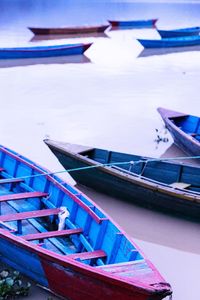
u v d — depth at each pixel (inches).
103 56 1152.8
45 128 594.6
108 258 275.3
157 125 621.0
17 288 268.5
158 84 863.1
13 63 1035.9
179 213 377.4
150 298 216.8
